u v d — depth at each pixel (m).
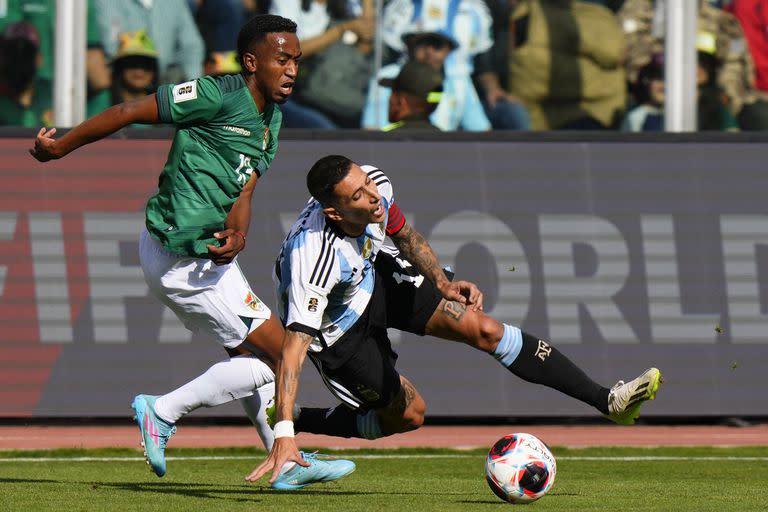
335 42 43.16
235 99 16.28
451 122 43.41
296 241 16.17
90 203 33.06
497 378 33.28
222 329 17.44
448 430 33.31
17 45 43.66
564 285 33.56
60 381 32.22
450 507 15.95
